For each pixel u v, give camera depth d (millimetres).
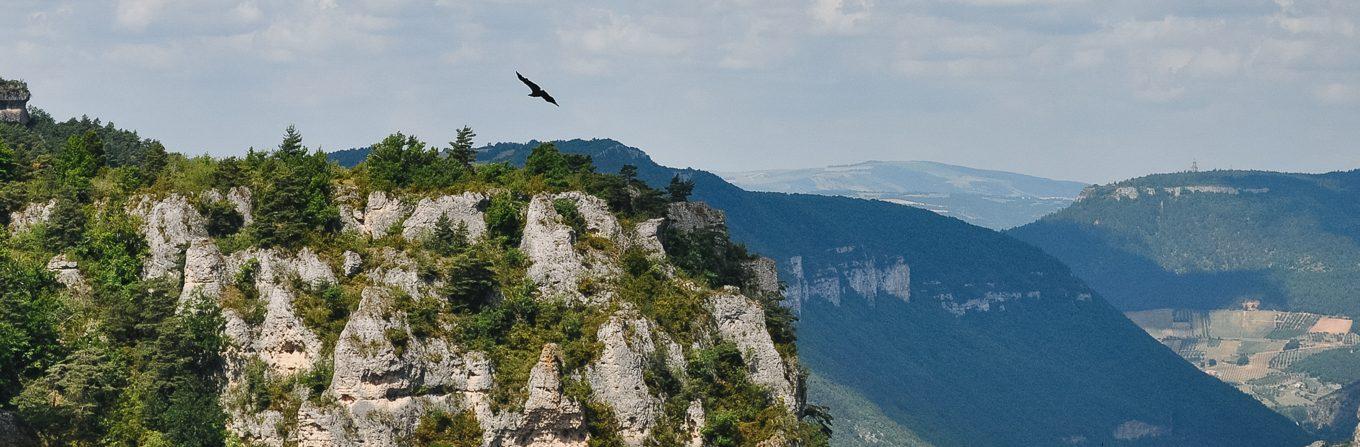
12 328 195500
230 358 198500
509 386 196375
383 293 197625
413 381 193875
